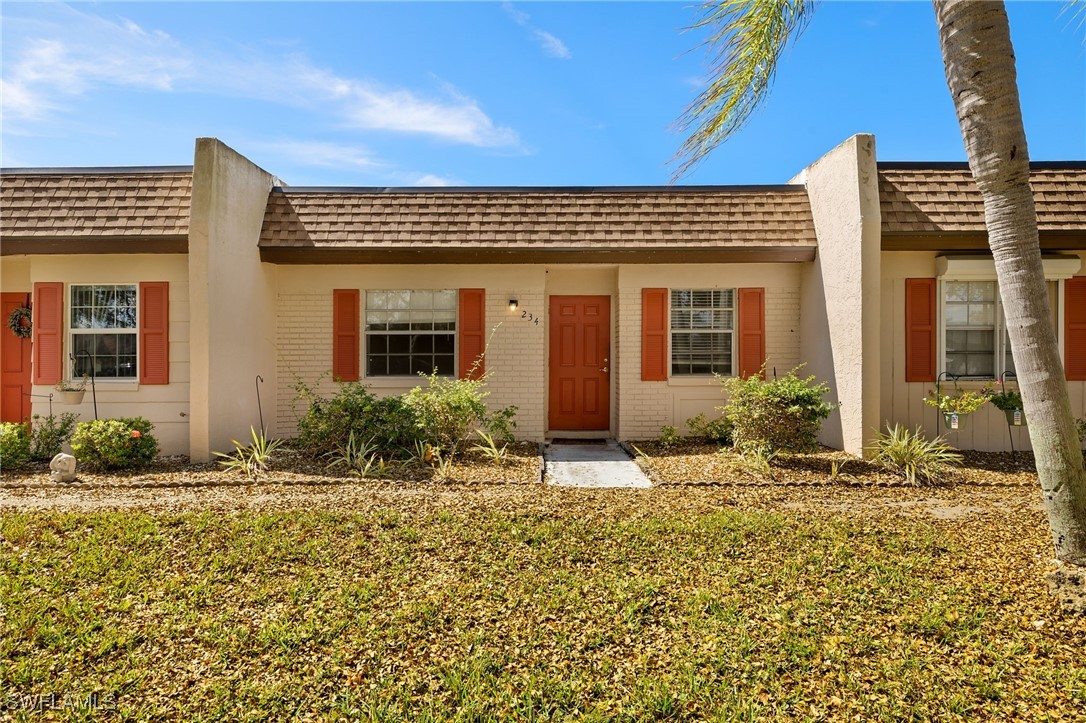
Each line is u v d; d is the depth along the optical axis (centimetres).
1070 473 406
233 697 277
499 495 633
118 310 850
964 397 813
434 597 373
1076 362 861
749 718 259
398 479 702
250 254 884
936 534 491
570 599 371
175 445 830
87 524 512
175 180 845
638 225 932
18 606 360
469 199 954
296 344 964
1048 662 299
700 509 575
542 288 961
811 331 929
